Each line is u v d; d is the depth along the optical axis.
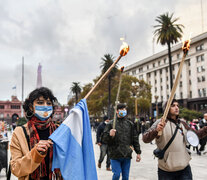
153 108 68.44
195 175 6.51
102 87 52.38
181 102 57.66
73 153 2.11
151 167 7.85
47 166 2.15
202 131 3.35
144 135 3.34
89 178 2.14
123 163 4.48
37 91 2.29
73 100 79.75
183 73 58.69
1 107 119.12
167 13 31.33
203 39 53.00
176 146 3.16
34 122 2.25
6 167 6.41
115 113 4.41
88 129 2.29
